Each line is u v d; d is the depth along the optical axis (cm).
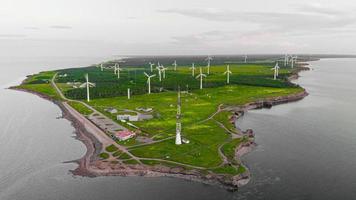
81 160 13788
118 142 15700
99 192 11100
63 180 12038
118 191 11156
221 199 10544
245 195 10788
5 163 13712
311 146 15462
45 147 15638
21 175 12544
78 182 11862
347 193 10875
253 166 13088
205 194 10881
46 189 11388
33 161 13888
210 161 13238
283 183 11588
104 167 12888
